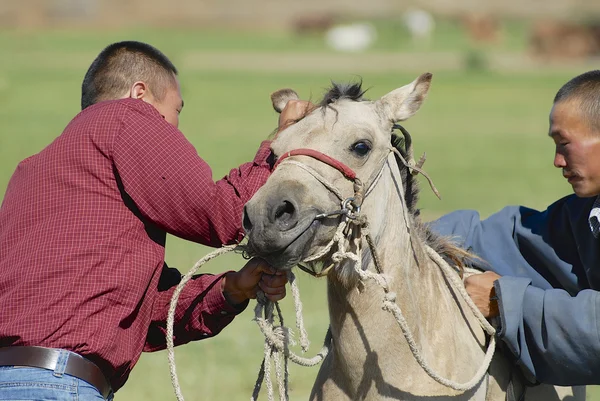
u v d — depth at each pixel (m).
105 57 9.05
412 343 7.95
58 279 7.86
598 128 8.95
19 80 75.81
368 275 7.84
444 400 8.38
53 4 169.62
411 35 141.50
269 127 52.75
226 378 14.77
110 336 7.92
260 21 174.75
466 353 8.78
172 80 9.14
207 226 8.26
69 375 7.76
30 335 7.76
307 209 7.62
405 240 8.50
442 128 54.91
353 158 8.00
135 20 173.00
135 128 8.15
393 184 8.45
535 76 89.88
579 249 9.32
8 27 162.25
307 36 147.12
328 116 8.09
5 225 8.27
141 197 8.09
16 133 47.41
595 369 8.70
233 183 8.38
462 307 9.13
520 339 8.84
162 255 8.38
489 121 58.66
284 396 8.45
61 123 52.47
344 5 186.50
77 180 8.12
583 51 113.62
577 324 8.57
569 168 9.13
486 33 139.38
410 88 8.53
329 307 8.47
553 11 186.50
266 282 8.36
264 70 90.12
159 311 8.79
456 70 94.75
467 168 38.75
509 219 10.02
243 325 18.16
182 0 176.38
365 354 8.30
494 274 9.34
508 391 9.20
